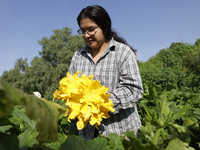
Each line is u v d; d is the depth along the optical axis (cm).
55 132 42
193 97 235
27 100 29
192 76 1480
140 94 143
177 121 181
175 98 239
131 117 157
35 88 2328
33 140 73
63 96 92
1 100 44
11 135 37
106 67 154
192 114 187
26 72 2372
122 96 132
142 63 2906
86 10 145
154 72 1518
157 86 283
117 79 153
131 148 55
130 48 167
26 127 126
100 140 63
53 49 2628
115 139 81
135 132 158
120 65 149
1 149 32
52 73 2320
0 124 51
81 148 61
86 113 86
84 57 176
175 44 3041
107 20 153
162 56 2744
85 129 168
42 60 2764
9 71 2522
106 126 151
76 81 92
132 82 140
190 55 2342
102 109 92
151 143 48
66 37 2714
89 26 145
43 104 38
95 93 89
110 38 164
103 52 155
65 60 2400
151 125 62
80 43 2498
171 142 63
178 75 1466
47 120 37
